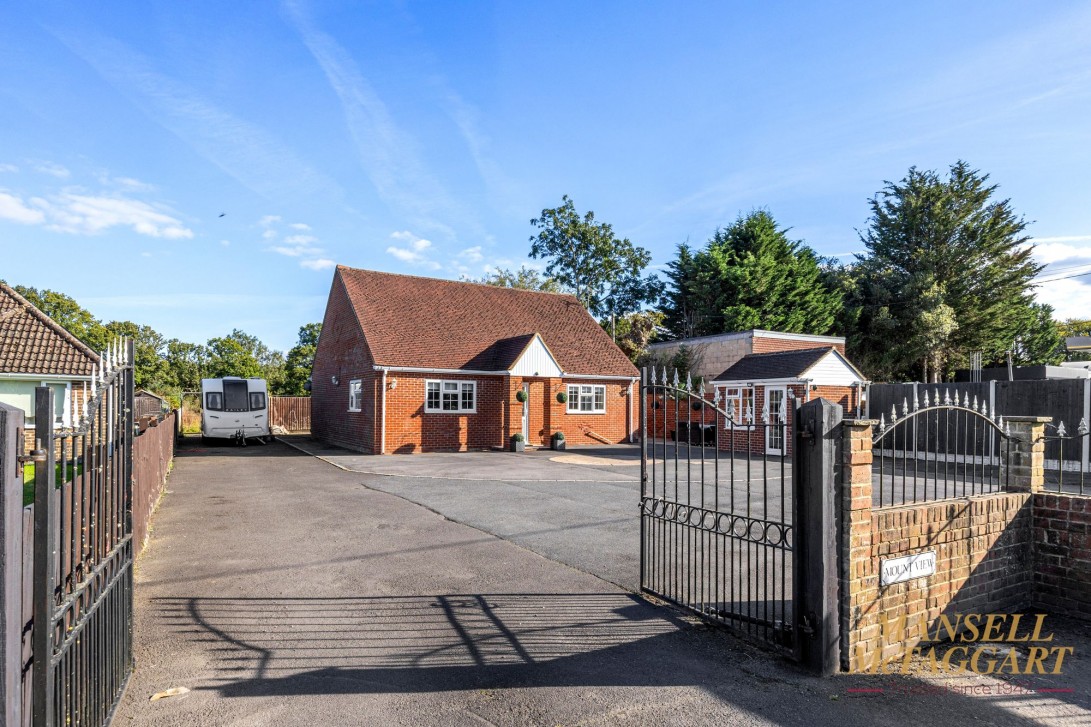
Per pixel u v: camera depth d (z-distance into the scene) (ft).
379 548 27.22
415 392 74.08
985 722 13.11
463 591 21.45
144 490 27.81
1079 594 19.60
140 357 142.61
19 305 73.97
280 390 152.25
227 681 14.69
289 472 54.39
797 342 96.63
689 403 19.90
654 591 21.15
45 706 8.84
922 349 135.03
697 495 42.37
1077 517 19.74
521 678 14.98
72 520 11.15
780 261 139.95
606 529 31.27
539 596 20.97
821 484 15.06
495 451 75.87
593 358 88.94
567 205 160.56
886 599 16.22
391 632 17.80
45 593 8.85
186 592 21.15
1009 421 21.39
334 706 13.56
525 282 168.04
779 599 20.86
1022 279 139.23
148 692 14.11
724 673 15.33
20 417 8.34
